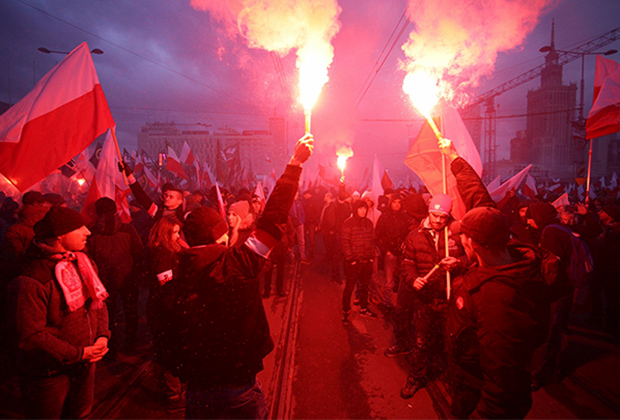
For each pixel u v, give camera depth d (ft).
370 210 23.99
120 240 12.97
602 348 14.52
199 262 5.20
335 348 14.88
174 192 13.25
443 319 10.86
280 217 5.01
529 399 5.09
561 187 61.26
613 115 17.12
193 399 5.68
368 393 11.68
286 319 17.75
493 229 5.57
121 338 15.37
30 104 9.64
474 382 6.03
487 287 5.37
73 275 7.08
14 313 6.32
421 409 10.78
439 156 11.29
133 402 10.84
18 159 9.29
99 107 10.32
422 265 11.05
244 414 5.62
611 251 15.58
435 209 10.16
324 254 35.17
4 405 10.60
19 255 11.34
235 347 5.32
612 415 10.33
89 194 14.92
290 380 12.33
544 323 5.23
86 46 10.33
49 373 6.83
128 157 48.57
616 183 66.18
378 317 18.16
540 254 6.31
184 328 5.33
